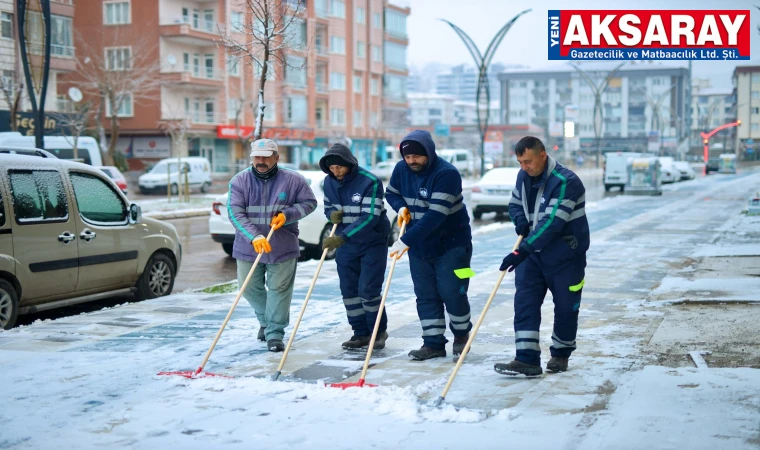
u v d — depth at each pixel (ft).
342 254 21.93
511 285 33.37
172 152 162.20
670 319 25.45
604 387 17.37
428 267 20.68
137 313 28.43
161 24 153.99
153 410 16.39
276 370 19.53
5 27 99.91
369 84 229.04
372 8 227.40
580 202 18.21
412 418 15.33
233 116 170.09
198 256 51.19
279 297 22.21
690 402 15.53
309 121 197.06
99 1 155.02
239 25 43.39
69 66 130.93
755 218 65.05
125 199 32.48
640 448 13.11
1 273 26.66
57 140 87.66
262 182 22.49
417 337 23.86
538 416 15.26
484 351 21.66
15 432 15.17
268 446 14.01
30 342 23.57
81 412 16.42
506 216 80.12
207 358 19.40
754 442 13.26
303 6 42.98
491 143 151.64
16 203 27.37
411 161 19.66
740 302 27.76
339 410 15.97
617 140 384.27
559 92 392.47
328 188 21.84
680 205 87.10
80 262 29.76
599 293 31.07
